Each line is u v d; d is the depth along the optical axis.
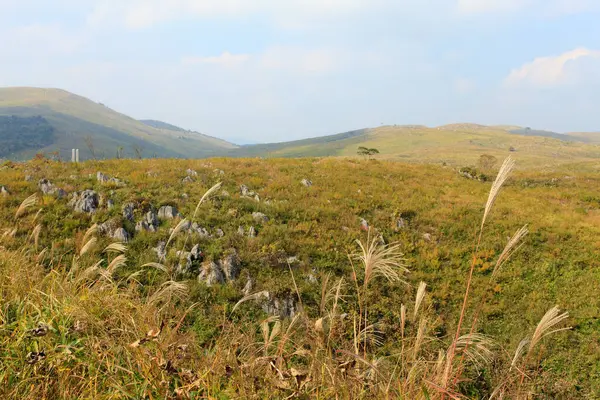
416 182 29.12
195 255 13.58
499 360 7.64
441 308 13.32
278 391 3.33
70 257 11.46
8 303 4.49
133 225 15.30
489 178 34.81
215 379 3.48
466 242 18.61
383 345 8.62
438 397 3.09
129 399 3.25
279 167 29.66
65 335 3.76
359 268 14.71
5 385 3.25
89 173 21.78
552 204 25.33
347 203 21.58
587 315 13.11
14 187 17.05
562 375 10.40
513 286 15.02
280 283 13.02
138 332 3.85
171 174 22.67
